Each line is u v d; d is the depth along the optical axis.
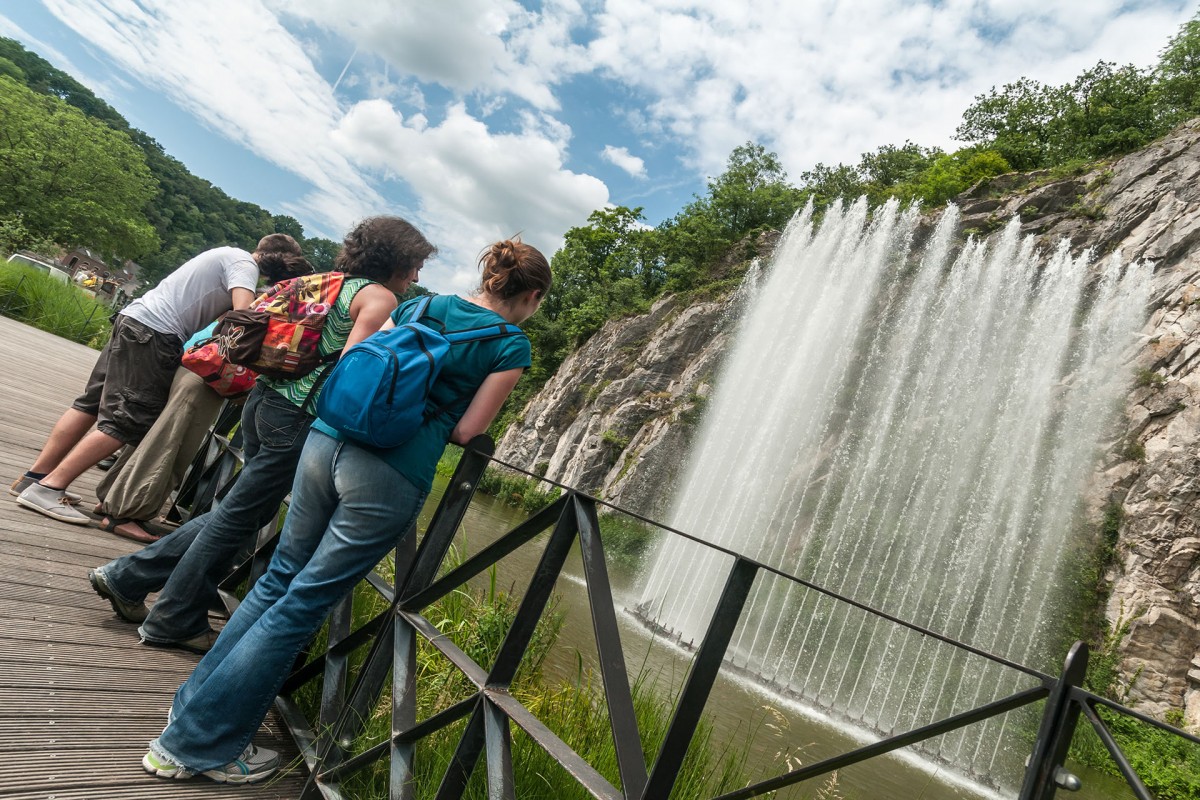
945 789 6.72
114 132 61.38
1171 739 9.42
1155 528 18.42
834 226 29.23
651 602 13.88
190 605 2.85
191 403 3.90
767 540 22.36
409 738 1.97
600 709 3.32
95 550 3.63
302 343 2.65
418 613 2.19
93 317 16.56
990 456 21.28
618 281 51.84
